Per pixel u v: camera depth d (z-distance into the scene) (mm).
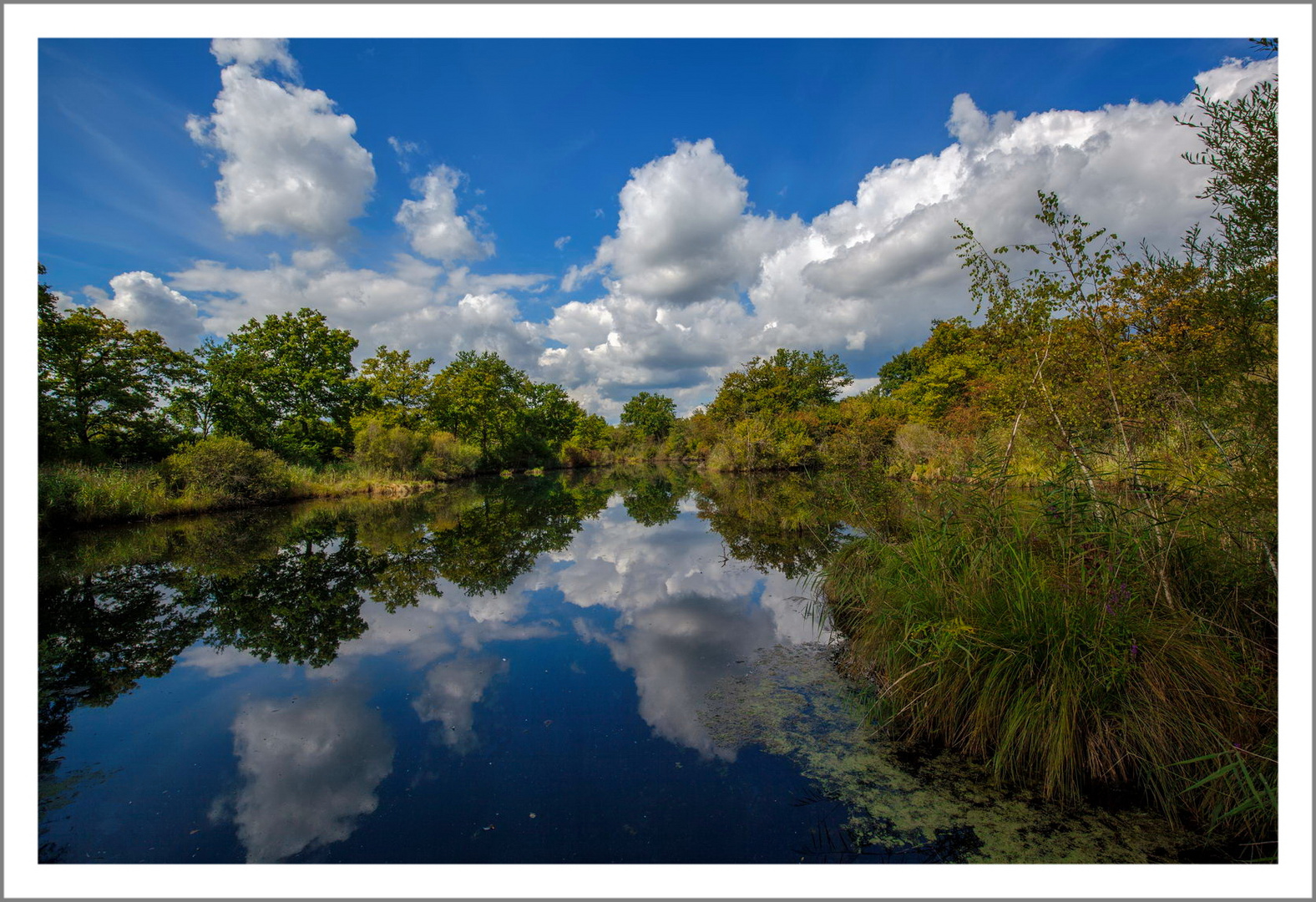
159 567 8703
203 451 15258
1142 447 4098
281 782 3168
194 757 3457
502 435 36188
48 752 3543
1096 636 2873
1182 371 3291
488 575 8148
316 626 5953
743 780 3043
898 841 2490
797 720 3686
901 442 18406
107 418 19062
